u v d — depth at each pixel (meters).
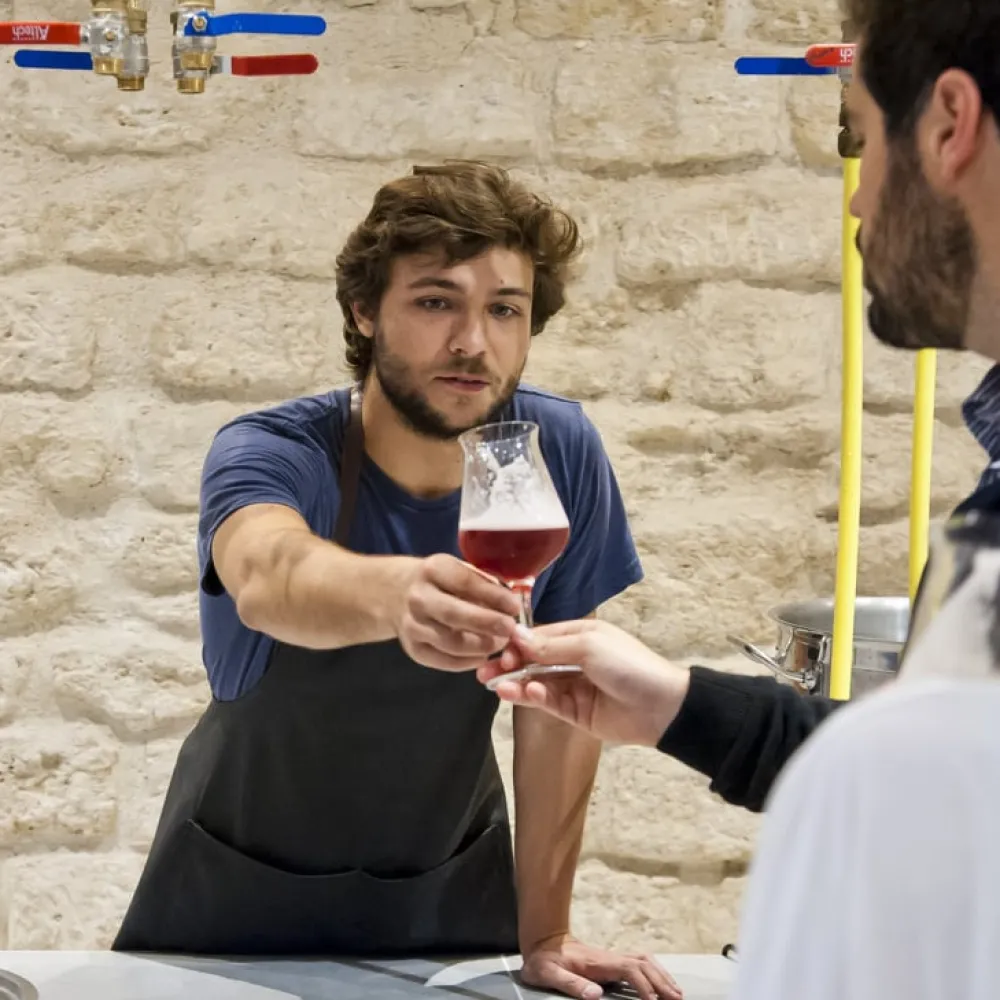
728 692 1.38
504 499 1.37
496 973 1.71
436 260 1.65
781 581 2.63
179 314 2.52
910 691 0.62
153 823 2.57
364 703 1.77
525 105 2.55
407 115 2.53
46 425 2.51
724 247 2.59
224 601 1.74
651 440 2.60
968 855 0.58
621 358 2.60
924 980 0.58
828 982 0.59
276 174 2.52
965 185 0.94
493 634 1.36
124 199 2.50
